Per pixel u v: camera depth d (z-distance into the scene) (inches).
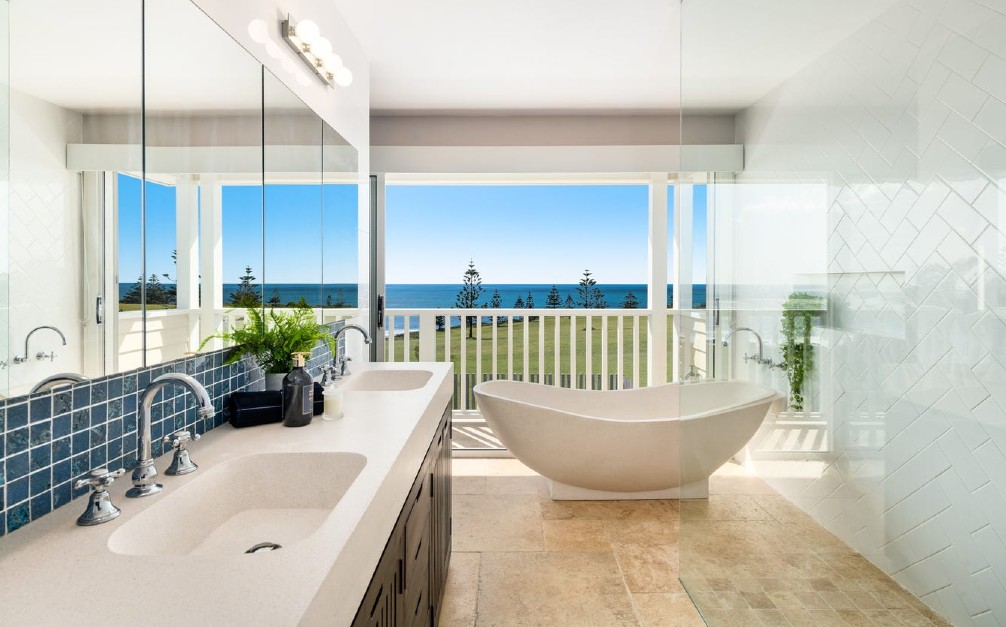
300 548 33.3
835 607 59.9
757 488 75.0
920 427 49.3
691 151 99.0
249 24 73.0
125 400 49.0
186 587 29.5
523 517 123.9
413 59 133.4
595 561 103.6
